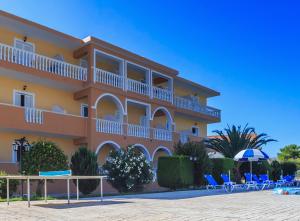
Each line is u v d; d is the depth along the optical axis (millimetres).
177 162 24938
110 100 28672
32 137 23578
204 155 26953
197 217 9508
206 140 35250
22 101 23641
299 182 31516
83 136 24703
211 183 23750
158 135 30516
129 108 31328
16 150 20750
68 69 24578
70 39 25000
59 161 18797
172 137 32000
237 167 31688
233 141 34188
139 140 28438
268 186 27469
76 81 24922
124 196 17875
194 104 37469
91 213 10211
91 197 17766
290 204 13594
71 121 24000
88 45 25844
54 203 13273
